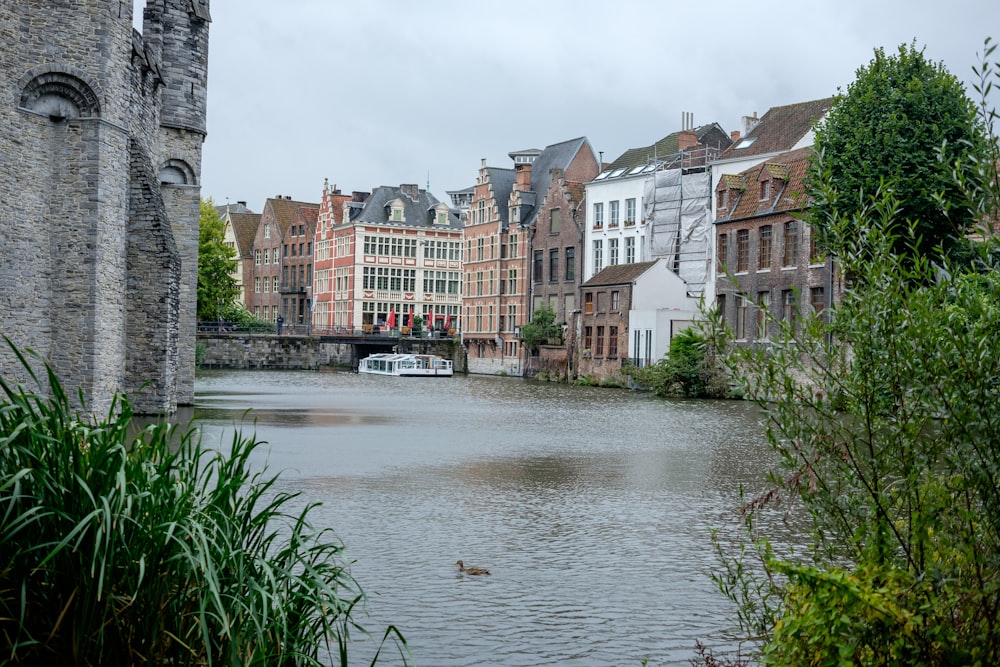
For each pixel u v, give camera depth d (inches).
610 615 424.5
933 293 250.1
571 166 3499.0
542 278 3346.5
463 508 674.2
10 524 230.5
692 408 1756.9
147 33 1461.6
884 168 1418.6
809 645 251.6
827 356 262.1
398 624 406.9
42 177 1040.8
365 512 647.8
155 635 243.0
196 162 1508.4
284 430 1181.7
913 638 241.4
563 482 806.5
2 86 999.0
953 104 1429.6
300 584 275.9
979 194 245.4
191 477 277.3
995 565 238.8
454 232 4343.0
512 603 440.1
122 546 241.1
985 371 239.3
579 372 2849.4
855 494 262.7
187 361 1526.8
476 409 1675.7
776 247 2153.1
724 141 3088.1
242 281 5118.1
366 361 3602.4
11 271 1005.8
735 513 661.3
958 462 246.4
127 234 1242.6
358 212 4323.3
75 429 254.4
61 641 245.4
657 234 2790.4
